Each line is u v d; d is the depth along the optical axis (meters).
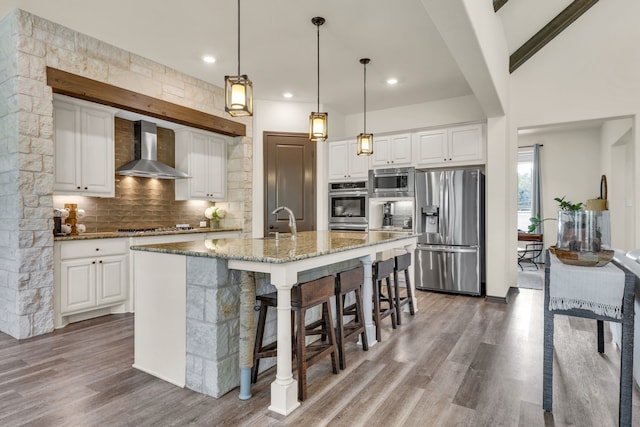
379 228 5.51
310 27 3.28
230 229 5.03
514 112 4.62
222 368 2.18
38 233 3.17
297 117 5.51
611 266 2.05
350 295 3.64
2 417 1.92
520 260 7.67
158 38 3.48
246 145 5.23
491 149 4.50
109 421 1.89
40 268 3.18
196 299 2.23
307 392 2.21
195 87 4.53
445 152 5.09
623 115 4.09
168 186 4.99
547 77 4.45
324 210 5.80
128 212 4.54
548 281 1.99
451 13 2.19
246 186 5.24
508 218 4.69
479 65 2.96
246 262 2.13
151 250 2.41
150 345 2.46
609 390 2.23
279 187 5.45
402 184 5.24
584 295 1.91
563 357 2.73
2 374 2.43
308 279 2.92
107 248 3.72
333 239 3.20
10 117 3.09
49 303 3.24
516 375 2.43
